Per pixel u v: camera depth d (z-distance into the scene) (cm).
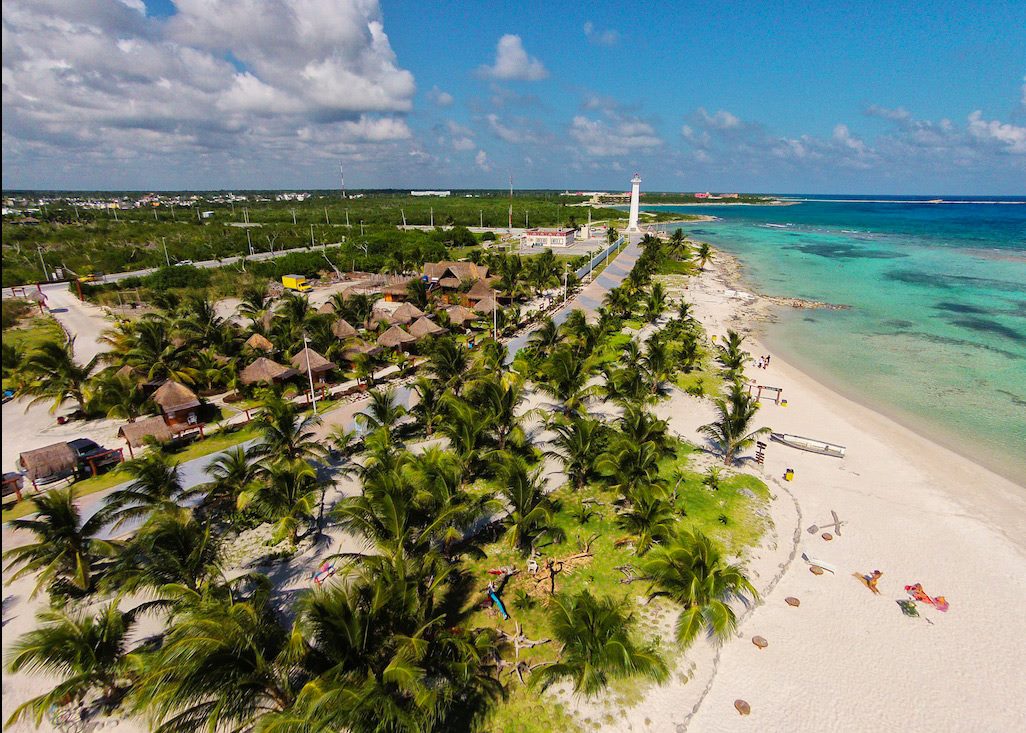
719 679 1691
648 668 1527
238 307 5191
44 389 3316
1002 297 7288
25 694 1586
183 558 1748
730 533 2345
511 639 1802
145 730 1484
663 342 4391
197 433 3066
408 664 1277
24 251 8706
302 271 7912
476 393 3000
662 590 1984
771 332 5666
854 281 8550
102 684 1544
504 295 6303
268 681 1291
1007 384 4225
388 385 3872
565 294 6506
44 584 1956
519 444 2681
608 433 2628
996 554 2298
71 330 5256
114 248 9231
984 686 1702
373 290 7156
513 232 13750
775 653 1789
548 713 1568
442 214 17062
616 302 5741
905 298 7288
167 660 1180
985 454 3147
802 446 3147
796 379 4303
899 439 3316
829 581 2111
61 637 1431
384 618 1430
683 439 3216
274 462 2497
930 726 1575
